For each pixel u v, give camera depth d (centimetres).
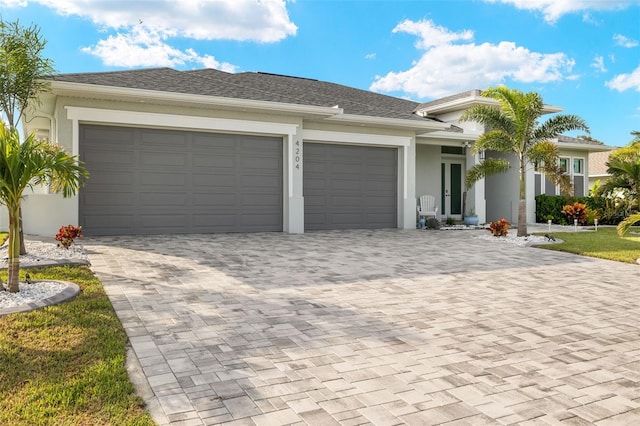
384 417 302
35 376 355
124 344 432
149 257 887
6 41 825
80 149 1181
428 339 464
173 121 1259
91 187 1193
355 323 513
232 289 660
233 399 326
